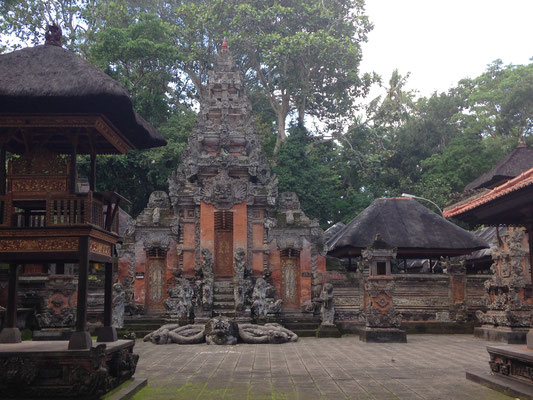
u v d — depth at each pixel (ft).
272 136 164.66
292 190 138.10
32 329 72.74
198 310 81.05
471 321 84.99
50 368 28.63
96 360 28.37
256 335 69.92
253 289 84.07
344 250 97.71
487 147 167.43
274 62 141.08
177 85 164.14
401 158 178.91
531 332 34.71
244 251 87.86
